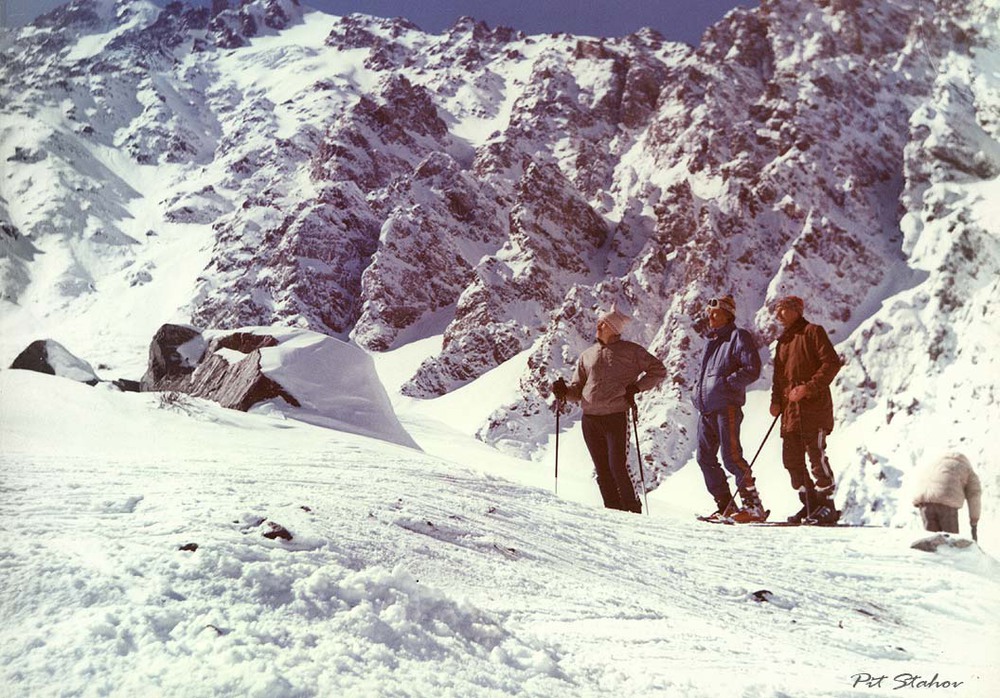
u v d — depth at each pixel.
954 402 48.88
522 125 166.62
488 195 143.00
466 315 115.56
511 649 2.67
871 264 91.38
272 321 130.75
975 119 95.50
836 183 100.12
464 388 103.94
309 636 2.28
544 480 16.03
